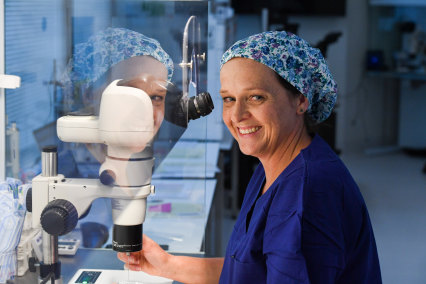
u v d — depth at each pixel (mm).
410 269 3662
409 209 5027
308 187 1058
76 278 1425
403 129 7770
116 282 1443
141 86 1145
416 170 6629
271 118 1132
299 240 1016
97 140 1046
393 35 7762
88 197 1118
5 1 1694
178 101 1198
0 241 1189
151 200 2041
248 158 4539
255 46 1111
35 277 1369
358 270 1125
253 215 1169
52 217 1076
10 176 1646
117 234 1104
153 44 1237
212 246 2422
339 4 6980
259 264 1125
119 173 1063
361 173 6414
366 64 7438
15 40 1868
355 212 1100
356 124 7629
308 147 1160
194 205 2084
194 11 1741
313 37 7305
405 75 7039
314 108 1244
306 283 1002
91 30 1938
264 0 6730
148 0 1814
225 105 1180
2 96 1584
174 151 1950
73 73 1393
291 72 1120
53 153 1158
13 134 1648
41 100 2076
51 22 1974
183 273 1469
